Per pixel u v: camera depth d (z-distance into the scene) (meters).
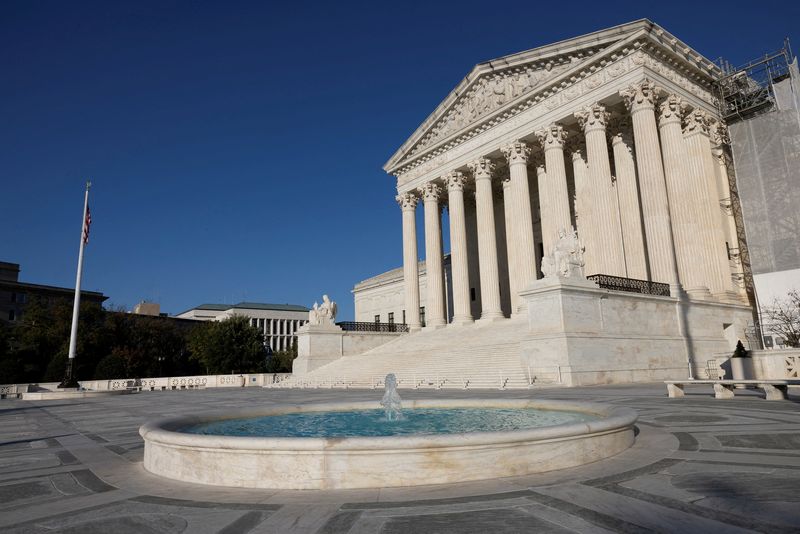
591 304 29.06
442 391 27.88
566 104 41.00
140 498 7.20
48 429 17.61
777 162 37.38
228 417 12.74
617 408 10.77
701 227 36.44
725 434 10.76
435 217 54.44
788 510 5.73
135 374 78.56
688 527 5.32
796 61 37.59
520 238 43.97
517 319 42.06
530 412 13.37
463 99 51.28
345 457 7.33
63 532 5.86
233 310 136.50
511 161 45.41
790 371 24.36
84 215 42.12
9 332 79.81
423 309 73.94
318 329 48.94
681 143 36.50
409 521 5.80
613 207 37.62
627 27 36.59
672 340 32.34
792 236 36.09
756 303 37.09
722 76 40.88
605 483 7.09
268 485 7.46
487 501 6.41
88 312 78.25
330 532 5.55
